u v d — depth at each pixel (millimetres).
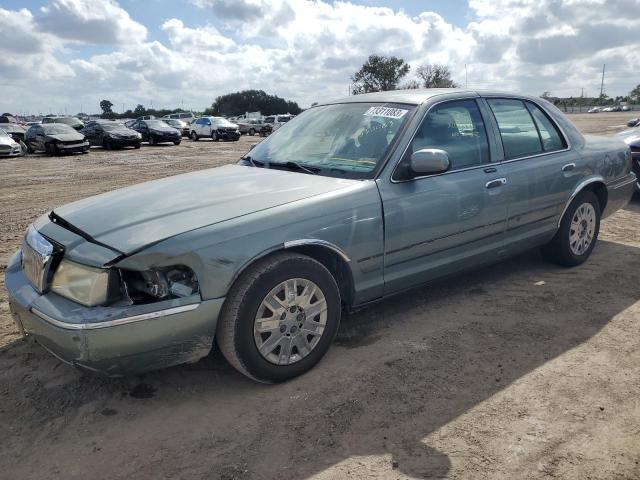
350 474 2447
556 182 4613
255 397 3084
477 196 3986
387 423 2809
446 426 2771
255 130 42688
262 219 3025
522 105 4617
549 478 2396
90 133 26297
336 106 4441
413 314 4141
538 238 4660
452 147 3961
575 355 3453
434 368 3338
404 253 3658
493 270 5074
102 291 2705
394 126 3811
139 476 2484
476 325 3918
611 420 2785
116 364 2715
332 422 2830
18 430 2848
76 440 2754
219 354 3592
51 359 3557
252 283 2953
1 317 4227
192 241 2801
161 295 2758
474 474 2430
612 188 5273
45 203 10109
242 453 2617
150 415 2949
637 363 3338
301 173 3775
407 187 3623
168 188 3600
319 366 3393
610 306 4191
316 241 3178
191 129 35344
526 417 2826
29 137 23453
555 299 4348
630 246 5758
